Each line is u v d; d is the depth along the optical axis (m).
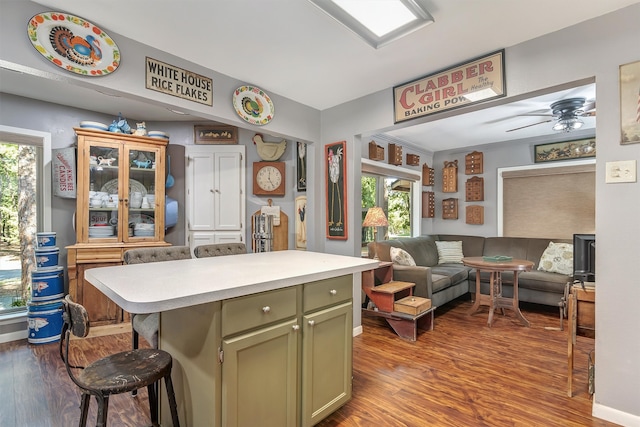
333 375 1.84
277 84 2.78
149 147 3.45
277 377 1.55
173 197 3.98
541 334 3.27
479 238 5.21
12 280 3.19
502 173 5.13
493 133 4.60
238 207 4.09
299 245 4.11
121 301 1.17
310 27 1.96
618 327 1.83
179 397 1.57
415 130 4.45
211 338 1.33
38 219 3.28
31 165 3.26
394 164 4.89
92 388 1.23
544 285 3.98
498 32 2.02
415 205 5.60
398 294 3.65
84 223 3.13
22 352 2.75
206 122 4.07
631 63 1.77
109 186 3.30
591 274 2.02
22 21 1.69
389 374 2.41
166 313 1.65
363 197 4.70
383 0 1.64
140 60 2.11
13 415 1.90
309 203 3.44
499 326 3.53
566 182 4.62
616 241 1.83
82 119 3.46
